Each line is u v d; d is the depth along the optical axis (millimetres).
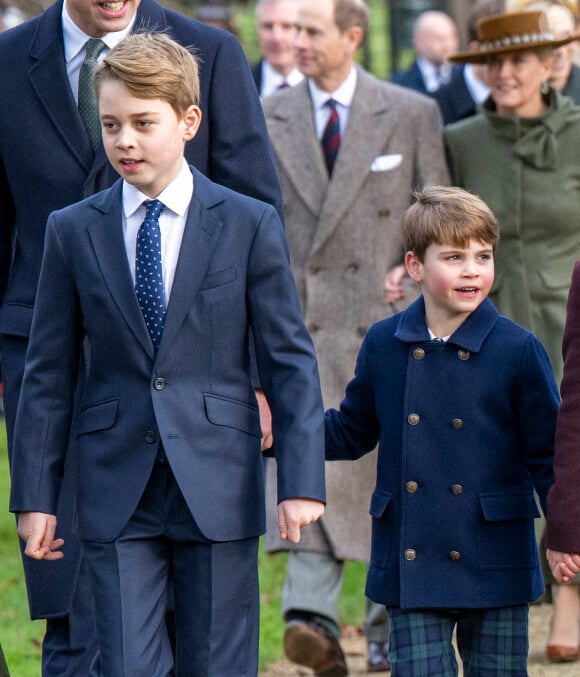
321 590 19031
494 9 21719
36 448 13391
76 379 13656
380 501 14312
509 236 20438
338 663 18938
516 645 13914
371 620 19375
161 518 12977
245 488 13062
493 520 13797
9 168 15203
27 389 13445
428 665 13812
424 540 13938
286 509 12844
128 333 12961
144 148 12750
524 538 13914
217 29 15508
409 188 20281
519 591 13812
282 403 13086
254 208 13312
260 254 13172
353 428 14805
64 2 15203
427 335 14180
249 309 13266
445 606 13797
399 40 56219
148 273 13000
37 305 13445
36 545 13344
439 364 14070
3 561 26484
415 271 14398
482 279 13977
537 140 20250
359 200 20109
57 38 15062
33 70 15039
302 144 20391
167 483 12945
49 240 13352
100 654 12930
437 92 27875
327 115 20422
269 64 28953
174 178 13102
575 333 13609
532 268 20375
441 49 38406
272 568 25359
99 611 12891
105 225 13172
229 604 13023
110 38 14977
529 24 20078
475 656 14055
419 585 13875
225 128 15281
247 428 13148
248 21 55469
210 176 15383
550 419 13836
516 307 20375
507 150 20406
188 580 13031
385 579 14156
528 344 13938
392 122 20219
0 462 34906
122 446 12961
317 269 20219
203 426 12930
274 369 13172
